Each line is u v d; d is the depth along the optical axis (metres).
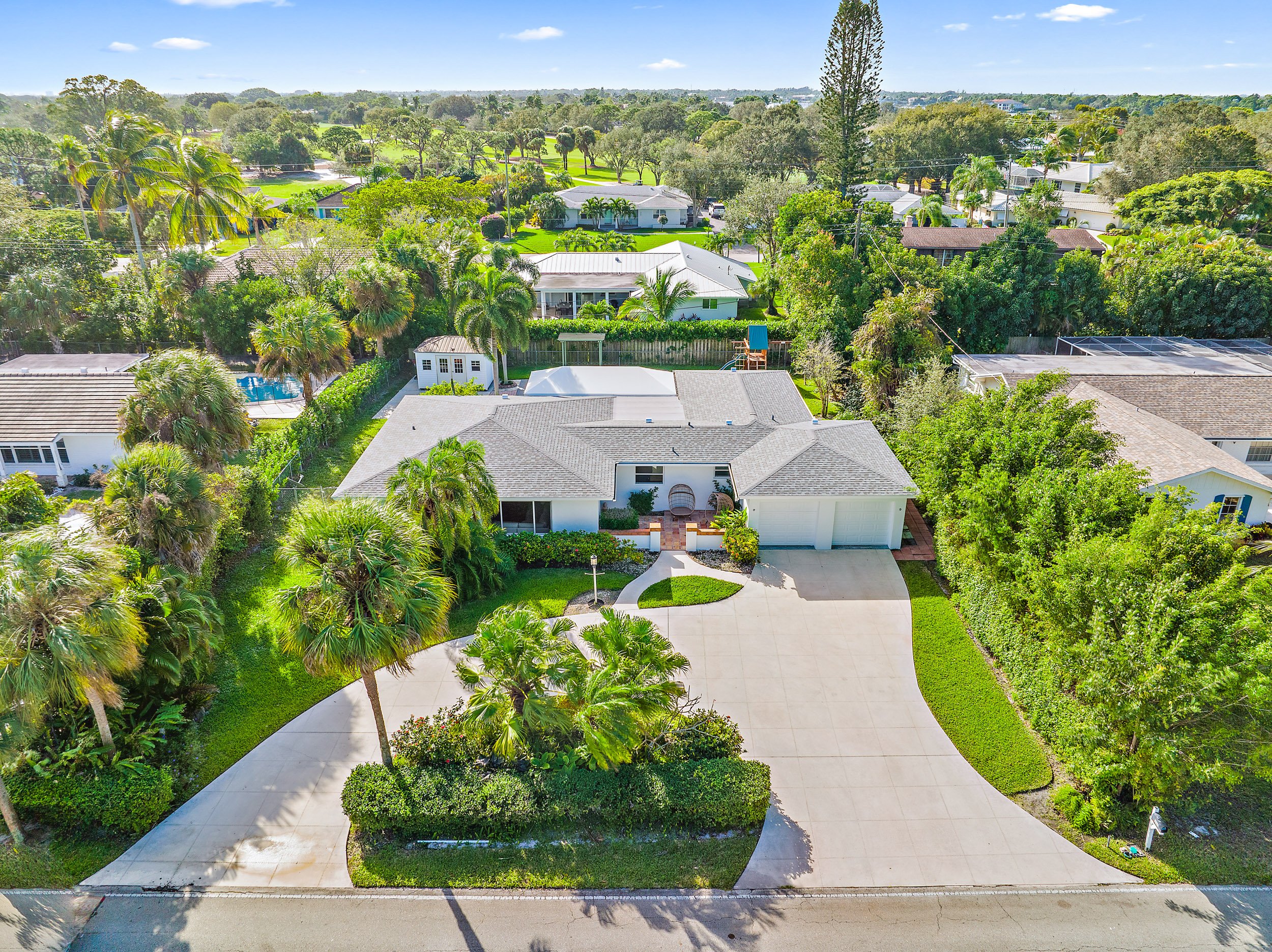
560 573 27.92
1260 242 76.06
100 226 61.22
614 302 63.06
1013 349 52.28
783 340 51.06
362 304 46.22
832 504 29.05
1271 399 35.44
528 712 16.94
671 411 35.25
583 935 15.00
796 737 20.14
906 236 68.31
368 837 17.25
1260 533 28.77
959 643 23.95
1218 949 14.75
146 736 18.38
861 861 16.70
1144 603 16.59
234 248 83.31
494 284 44.78
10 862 16.48
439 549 24.80
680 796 17.06
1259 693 14.92
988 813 17.97
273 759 19.36
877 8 68.69
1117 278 52.00
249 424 28.44
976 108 130.62
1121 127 136.00
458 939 14.90
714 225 100.12
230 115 188.38
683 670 22.59
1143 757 16.42
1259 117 111.62
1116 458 25.59
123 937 14.91
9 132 105.50
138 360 44.12
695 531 29.08
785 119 122.25
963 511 24.08
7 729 16.81
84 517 27.53
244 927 15.15
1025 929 15.18
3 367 42.09
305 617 15.92
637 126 160.62
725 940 14.91
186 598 19.81
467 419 32.94
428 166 136.50
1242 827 17.59
